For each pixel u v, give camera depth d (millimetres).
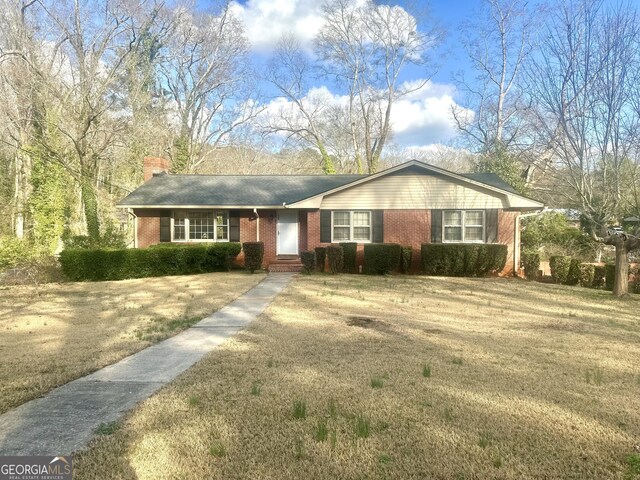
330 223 16781
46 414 3766
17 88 19734
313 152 41500
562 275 14812
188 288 12328
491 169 23172
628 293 12312
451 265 15594
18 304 10141
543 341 6621
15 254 15125
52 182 20859
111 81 20641
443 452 3121
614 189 10922
